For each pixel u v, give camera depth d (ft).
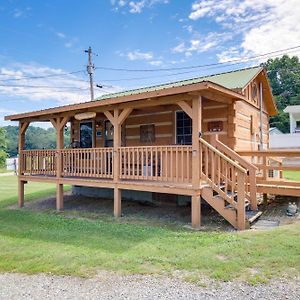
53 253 18.15
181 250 17.56
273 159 38.27
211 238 19.57
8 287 13.87
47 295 12.88
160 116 35.35
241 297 11.78
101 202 36.70
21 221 28.68
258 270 14.06
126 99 25.90
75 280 14.26
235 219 22.26
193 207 23.47
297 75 149.07
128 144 37.83
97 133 42.52
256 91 39.65
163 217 27.45
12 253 18.61
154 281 13.71
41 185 62.90
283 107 137.69
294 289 12.17
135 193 35.83
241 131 32.99
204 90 23.00
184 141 33.37
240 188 21.99
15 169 120.98
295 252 15.83
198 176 23.30
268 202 30.60
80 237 21.67
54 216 30.48
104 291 12.98
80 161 32.30
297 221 22.97
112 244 19.54
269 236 18.76
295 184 27.45
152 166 26.50
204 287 12.84
